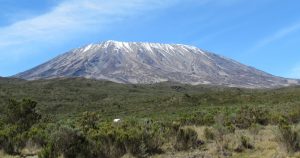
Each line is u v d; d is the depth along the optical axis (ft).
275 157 57.57
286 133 61.67
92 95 456.45
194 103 309.63
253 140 72.02
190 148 67.87
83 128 84.43
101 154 61.52
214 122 109.60
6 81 582.76
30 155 68.49
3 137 72.43
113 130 69.10
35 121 107.55
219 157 60.03
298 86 534.37
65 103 356.18
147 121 108.06
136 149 63.26
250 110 110.32
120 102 365.81
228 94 338.34
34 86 489.26
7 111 107.76
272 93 319.06
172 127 74.38
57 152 59.67
